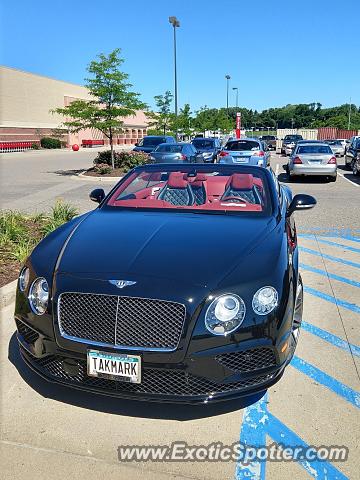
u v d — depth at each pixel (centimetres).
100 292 287
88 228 378
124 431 296
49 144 4988
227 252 322
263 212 415
